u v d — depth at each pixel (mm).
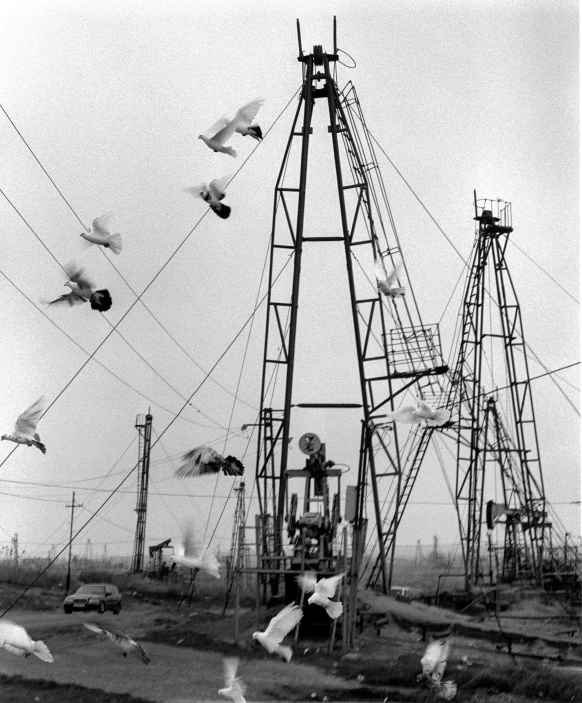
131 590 75000
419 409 23844
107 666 36031
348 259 52375
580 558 78688
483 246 74375
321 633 43125
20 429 25562
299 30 53281
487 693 32656
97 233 24688
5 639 20266
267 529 48625
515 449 74188
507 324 74250
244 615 47531
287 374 51281
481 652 41125
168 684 33094
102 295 24891
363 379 51969
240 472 21188
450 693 25375
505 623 53781
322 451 44219
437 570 125312
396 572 123250
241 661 37656
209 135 23750
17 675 33281
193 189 25797
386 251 53219
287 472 44125
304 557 41875
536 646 44062
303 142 52875
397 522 60188
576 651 42656
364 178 53656
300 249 52281
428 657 24906
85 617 54250
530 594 63969
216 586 77688
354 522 43000
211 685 33281
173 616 54875
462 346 74062
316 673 35719
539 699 32188
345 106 54375
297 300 51781
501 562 86188
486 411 73875
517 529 76375
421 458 63469
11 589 73688
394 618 49469
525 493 73812
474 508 73500
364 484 52438
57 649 40094
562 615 55594
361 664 36938
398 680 34094
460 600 61438
